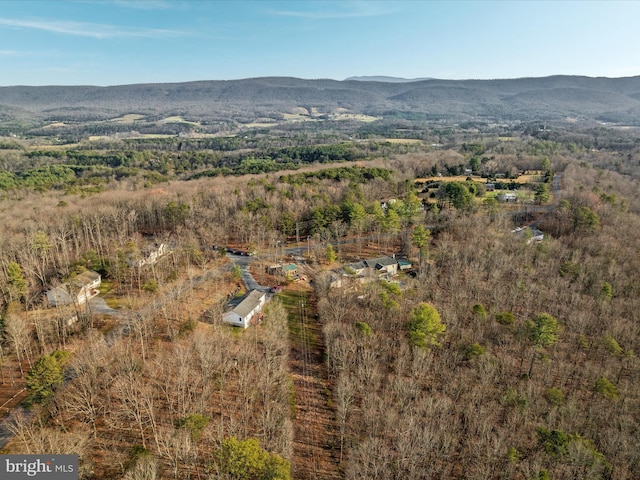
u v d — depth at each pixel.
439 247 144.12
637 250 138.00
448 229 159.38
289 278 129.62
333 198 183.50
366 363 82.56
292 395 80.50
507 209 186.88
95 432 65.38
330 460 68.06
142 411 69.62
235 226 159.50
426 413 71.75
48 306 107.12
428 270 131.88
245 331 99.38
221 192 182.62
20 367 81.00
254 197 178.75
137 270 128.88
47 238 131.50
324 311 104.44
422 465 63.28
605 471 64.06
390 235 163.00
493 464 64.12
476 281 117.12
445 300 113.19
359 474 61.81
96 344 81.81
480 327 100.00
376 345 91.12
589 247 139.12
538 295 114.44
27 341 87.88
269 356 81.00
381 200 197.25
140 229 170.62
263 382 75.50
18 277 107.19
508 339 97.56
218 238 154.62
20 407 73.06
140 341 91.50
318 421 75.94
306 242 161.75
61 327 95.88
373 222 165.50
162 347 90.06
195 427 64.06
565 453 64.75
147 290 116.56
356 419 75.56
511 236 147.25
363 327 92.50
